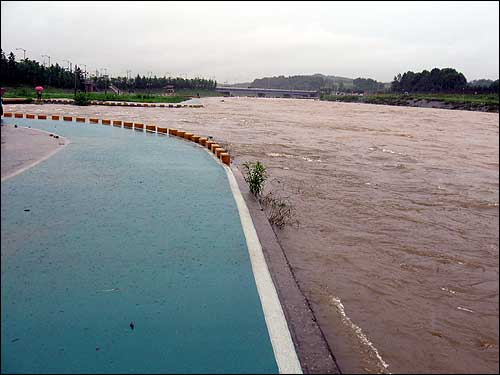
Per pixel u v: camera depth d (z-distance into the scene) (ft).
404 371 13.64
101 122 68.33
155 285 13.47
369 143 78.48
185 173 30.99
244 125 103.09
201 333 11.27
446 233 29.48
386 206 34.99
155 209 21.12
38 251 14.79
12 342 10.17
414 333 16.14
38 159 30.73
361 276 20.94
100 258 14.85
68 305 11.83
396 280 20.94
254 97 537.24
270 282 14.56
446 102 281.13
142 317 11.67
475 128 128.77
